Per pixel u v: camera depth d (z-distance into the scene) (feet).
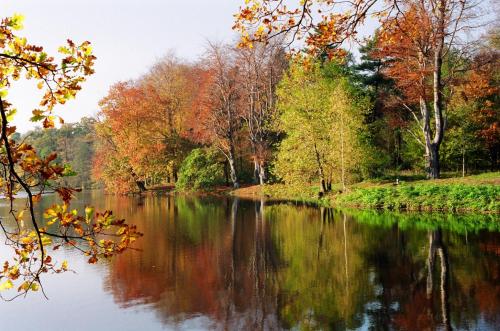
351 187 111.24
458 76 109.29
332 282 40.96
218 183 160.66
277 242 60.18
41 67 12.55
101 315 34.55
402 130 132.67
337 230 67.26
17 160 12.21
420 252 50.16
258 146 144.87
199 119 152.05
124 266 49.24
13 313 35.60
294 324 31.50
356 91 132.98
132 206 115.65
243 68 144.46
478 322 30.22
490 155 124.57
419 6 63.98
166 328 31.60
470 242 53.57
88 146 264.93
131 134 163.22
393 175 125.29
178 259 51.93
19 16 12.23
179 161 170.09
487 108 109.19
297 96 112.06
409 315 32.01
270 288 39.91
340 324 31.12
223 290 39.81
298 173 113.29
